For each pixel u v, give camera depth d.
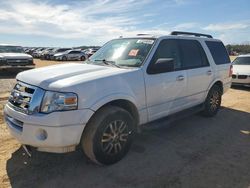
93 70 3.83
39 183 3.20
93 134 3.38
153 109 4.31
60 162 3.73
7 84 10.98
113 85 3.58
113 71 3.79
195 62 5.34
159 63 4.05
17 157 3.85
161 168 3.64
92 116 3.43
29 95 3.31
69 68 3.96
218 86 6.27
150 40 4.51
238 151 4.29
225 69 6.34
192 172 3.55
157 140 4.68
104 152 3.52
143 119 4.18
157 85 4.27
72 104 3.16
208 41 5.96
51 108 3.13
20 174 3.39
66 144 3.20
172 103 4.72
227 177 3.44
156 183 3.26
